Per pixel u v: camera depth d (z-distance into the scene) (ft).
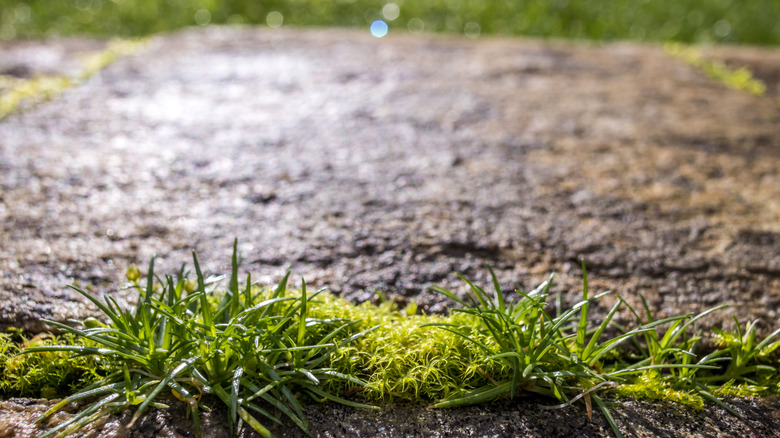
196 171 1.26
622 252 1.07
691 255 1.07
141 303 0.85
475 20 2.94
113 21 2.72
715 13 3.19
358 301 0.95
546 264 1.04
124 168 1.26
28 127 1.41
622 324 0.93
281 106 1.64
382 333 0.86
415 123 1.55
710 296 0.99
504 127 1.55
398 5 3.06
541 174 1.30
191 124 1.49
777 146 1.49
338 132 1.47
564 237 1.10
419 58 2.16
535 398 0.83
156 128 1.45
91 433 0.76
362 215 1.14
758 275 1.03
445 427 0.79
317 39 2.34
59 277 0.97
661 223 1.15
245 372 0.80
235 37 2.31
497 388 0.82
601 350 0.84
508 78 1.98
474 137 1.47
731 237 1.12
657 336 0.91
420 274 1.00
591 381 0.83
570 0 3.11
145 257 1.02
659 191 1.25
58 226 1.07
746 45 2.92
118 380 0.81
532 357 0.82
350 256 1.03
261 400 0.80
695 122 1.63
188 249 1.04
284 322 0.81
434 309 0.95
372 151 1.37
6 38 2.41
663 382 0.84
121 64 1.94
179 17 2.80
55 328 0.89
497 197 1.21
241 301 0.89
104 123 1.46
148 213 1.12
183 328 0.80
